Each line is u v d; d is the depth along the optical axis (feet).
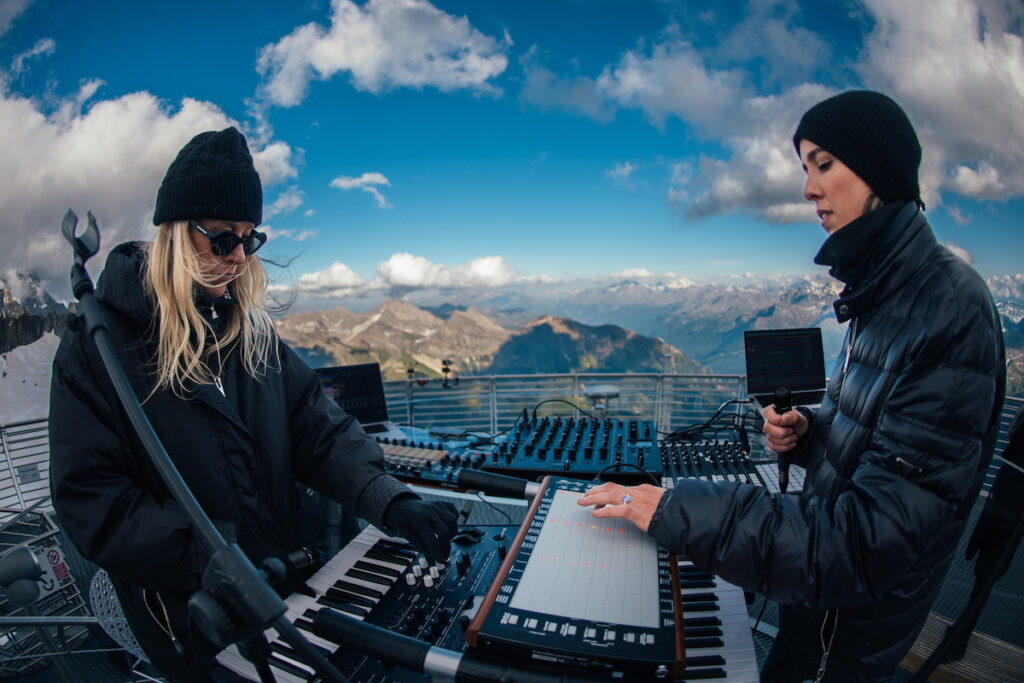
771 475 7.57
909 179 3.03
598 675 2.68
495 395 16.24
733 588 3.49
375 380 10.85
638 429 8.89
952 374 2.66
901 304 3.00
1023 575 9.29
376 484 4.02
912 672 5.99
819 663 3.65
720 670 2.82
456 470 7.68
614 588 3.04
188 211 3.40
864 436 3.15
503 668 2.64
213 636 1.80
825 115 3.11
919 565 3.13
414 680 2.97
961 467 2.67
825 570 2.70
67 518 3.19
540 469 7.43
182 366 3.69
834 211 3.28
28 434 13.26
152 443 2.02
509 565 3.24
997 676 5.42
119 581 3.55
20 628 8.10
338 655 3.13
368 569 3.85
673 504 3.03
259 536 3.96
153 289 3.63
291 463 4.43
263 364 4.20
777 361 11.62
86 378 3.32
